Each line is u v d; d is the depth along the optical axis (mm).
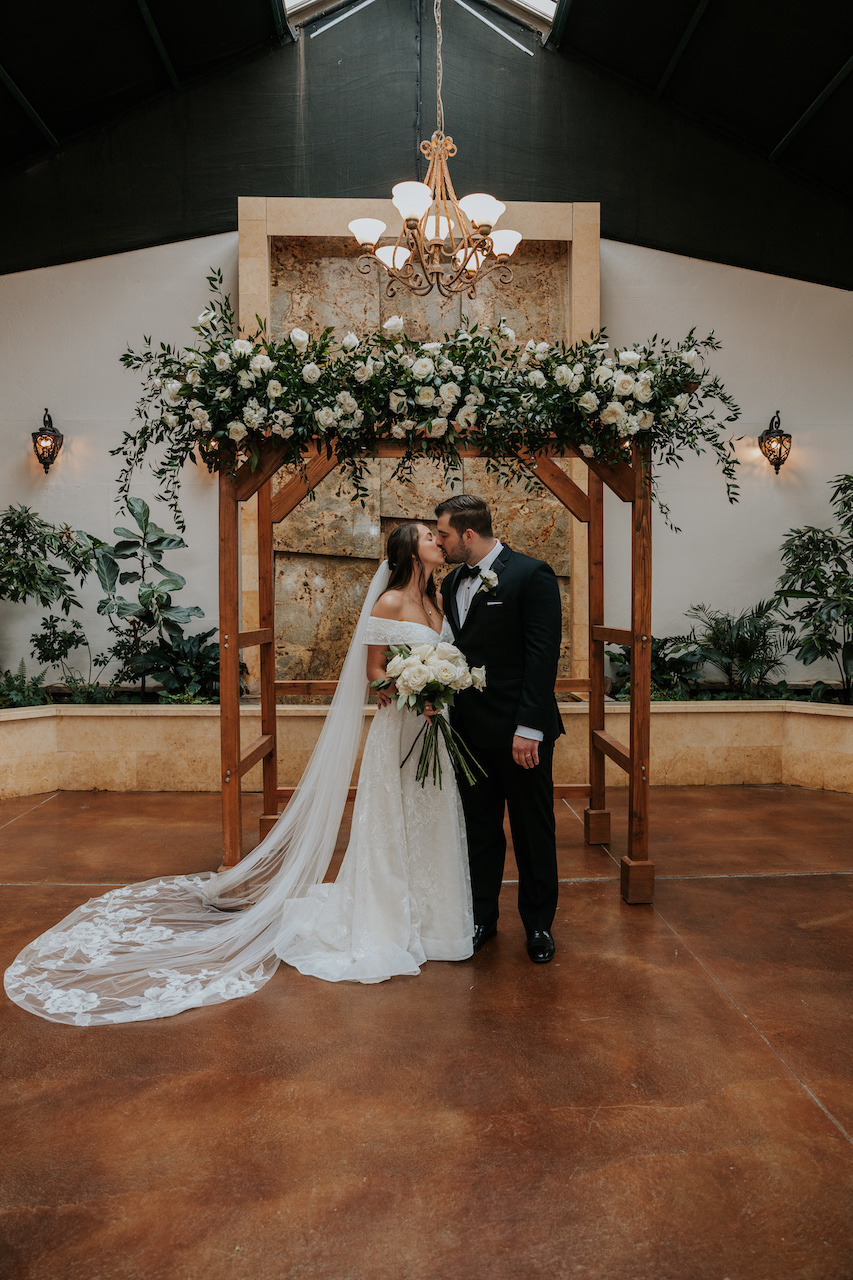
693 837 4398
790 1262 1562
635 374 3133
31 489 6273
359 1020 2479
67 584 5922
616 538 6352
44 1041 2355
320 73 6137
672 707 5539
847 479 6023
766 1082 2148
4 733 5234
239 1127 1968
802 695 6344
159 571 5934
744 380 6422
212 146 6137
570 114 6223
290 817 3305
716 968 2836
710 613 6461
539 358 3178
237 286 6215
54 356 6230
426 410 3121
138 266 6211
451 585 3059
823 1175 1793
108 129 6102
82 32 5215
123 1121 1992
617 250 6316
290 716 5363
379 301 6004
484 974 2789
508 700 2830
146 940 2996
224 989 2648
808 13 5000
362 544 5977
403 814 2891
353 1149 1888
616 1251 1590
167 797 5309
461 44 6184
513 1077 2176
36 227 6148
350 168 6168
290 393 3096
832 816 4797
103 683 6312
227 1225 1654
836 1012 2525
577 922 3250
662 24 5512
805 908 3393
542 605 2777
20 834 4469
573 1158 1854
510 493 6047
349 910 2914
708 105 6051
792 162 6238
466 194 6215
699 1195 1736
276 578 5973
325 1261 1564
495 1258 1572
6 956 2920
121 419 6242
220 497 3395
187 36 5625
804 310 6422
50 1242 1608
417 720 2902
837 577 5703
